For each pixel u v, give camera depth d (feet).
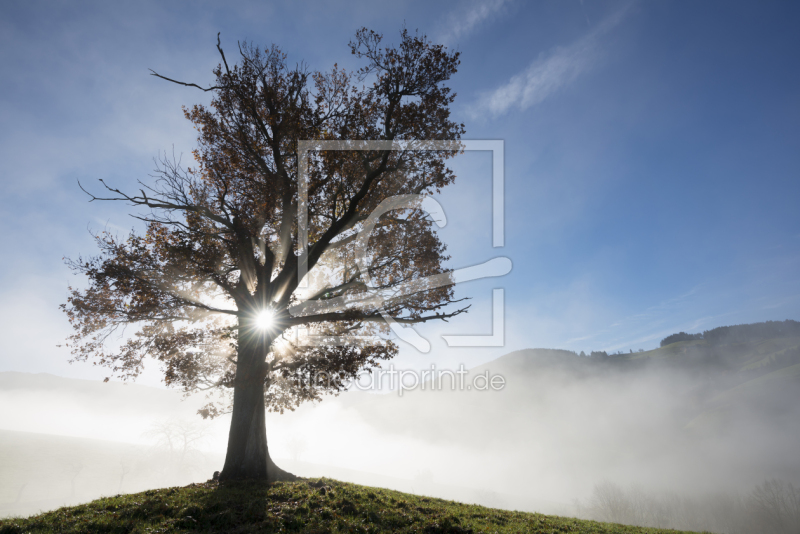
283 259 66.64
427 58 64.08
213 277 59.62
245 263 64.23
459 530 37.42
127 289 55.21
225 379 66.03
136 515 37.17
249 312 60.18
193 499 42.24
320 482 54.34
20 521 35.78
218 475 56.39
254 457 56.75
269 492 45.85
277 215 67.15
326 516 38.50
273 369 62.54
